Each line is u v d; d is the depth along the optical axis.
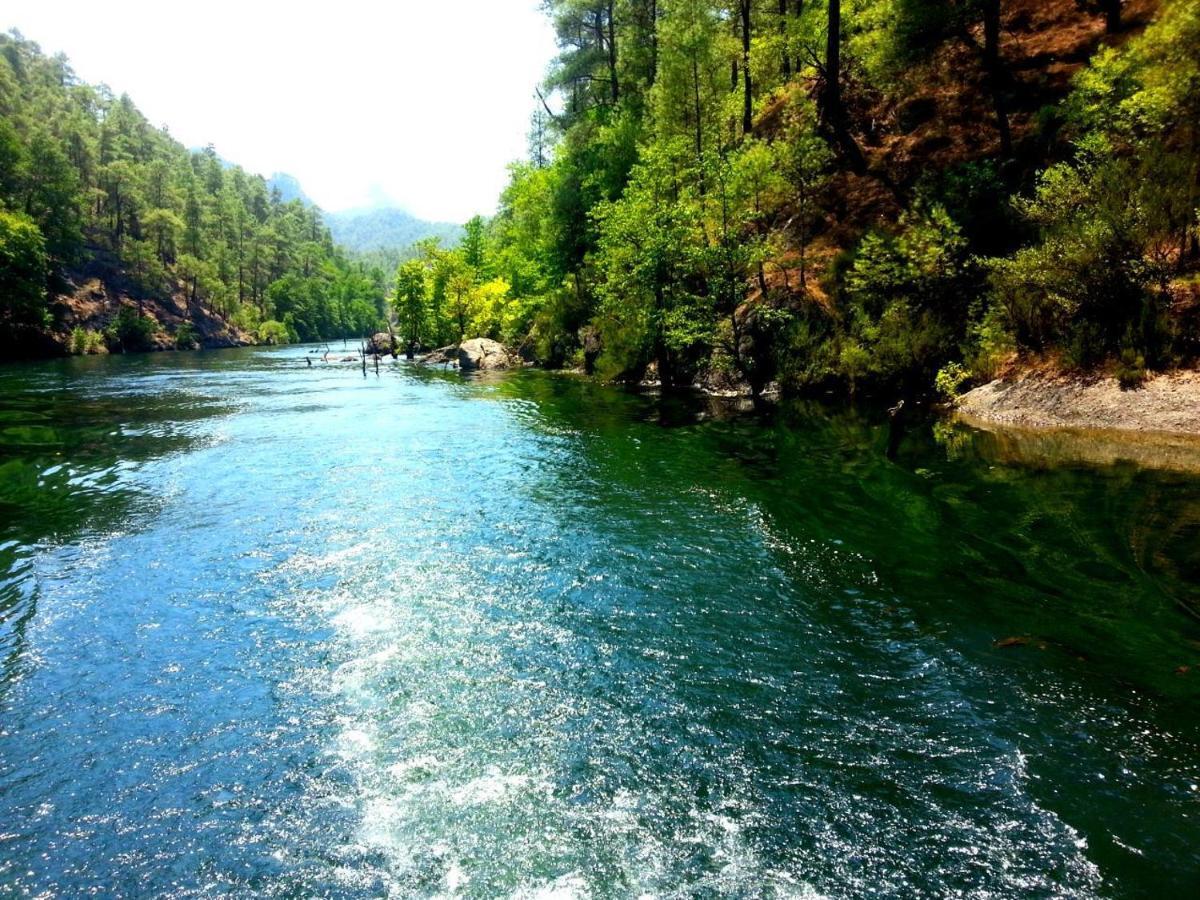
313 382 38.59
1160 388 13.21
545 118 56.03
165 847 4.46
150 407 27.25
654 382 29.81
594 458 15.86
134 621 7.86
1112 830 4.26
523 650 7.03
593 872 4.18
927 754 5.14
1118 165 14.11
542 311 44.25
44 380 40.53
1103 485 10.19
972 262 18.53
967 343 18.27
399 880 4.16
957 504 10.24
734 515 11.20
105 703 6.17
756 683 6.28
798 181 25.47
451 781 5.06
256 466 16.02
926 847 4.24
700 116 31.27
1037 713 5.52
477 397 28.44
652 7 44.00
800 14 33.19
